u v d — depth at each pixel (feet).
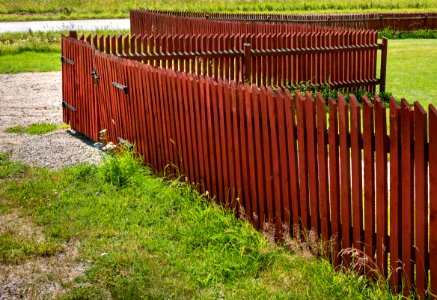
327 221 16.55
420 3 136.98
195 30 62.49
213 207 20.80
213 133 20.97
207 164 21.50
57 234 19.19
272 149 17.95
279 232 18.15
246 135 19.13
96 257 17.52
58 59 66.64
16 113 39.29
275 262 16.80
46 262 17.54
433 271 13.84
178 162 23.58
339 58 41.63
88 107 31.68
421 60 61.36
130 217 20.33
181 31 65.72
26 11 135.13
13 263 17.52
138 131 26.48
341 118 15.56
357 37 42.09
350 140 15.53
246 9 134.62
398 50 71.00
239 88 19.06
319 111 16.16
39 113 39.29
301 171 17.02
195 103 21.68
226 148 20.30
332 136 15.90
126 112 27.35
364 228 15.52
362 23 88.99
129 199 21.80
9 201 22.11
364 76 42.91
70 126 34.68
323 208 16.56
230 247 17.60
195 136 22.08
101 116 30.25
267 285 15.79
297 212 17.43
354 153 15.38
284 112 17.30
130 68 26.43
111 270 16.72
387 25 91.35
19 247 18.43
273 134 17.80
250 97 18.63
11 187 23.32
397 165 14.20
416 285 14.28
